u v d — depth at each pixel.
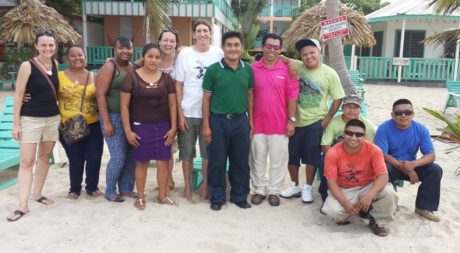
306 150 5.02
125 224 4.34
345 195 4.33
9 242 3.91
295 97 4.83
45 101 4.43
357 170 4.29
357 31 11.66
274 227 4.40
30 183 4.56
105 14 21.05
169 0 12.77
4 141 6.45
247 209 4.84
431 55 20.78
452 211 4.89
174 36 4.92
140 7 20.92
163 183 4.86
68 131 4.63
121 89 4.50
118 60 4.64
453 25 20.22
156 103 4.55
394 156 4.79
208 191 5.11
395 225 4.48
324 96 4.95
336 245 4.03
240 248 3.93
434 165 4.61
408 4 20.97
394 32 20.91
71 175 4.97
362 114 6.44
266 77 4.78
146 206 4.82
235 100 4.60
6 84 17.09
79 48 4.68
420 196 4.68
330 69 4.94
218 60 4.80
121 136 4.77
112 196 4.95
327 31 5.93
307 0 31.70
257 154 4.99
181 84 4.84
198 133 4.99
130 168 5.11
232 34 4.47
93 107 4.80
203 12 21.45
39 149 4.76
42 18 13.99
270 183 5.05
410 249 3.96
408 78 19.81
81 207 4.72
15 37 13.46
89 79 4.77
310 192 5.11
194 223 4.43
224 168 4.79
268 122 4.85
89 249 3.82
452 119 11.48
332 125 4.89
